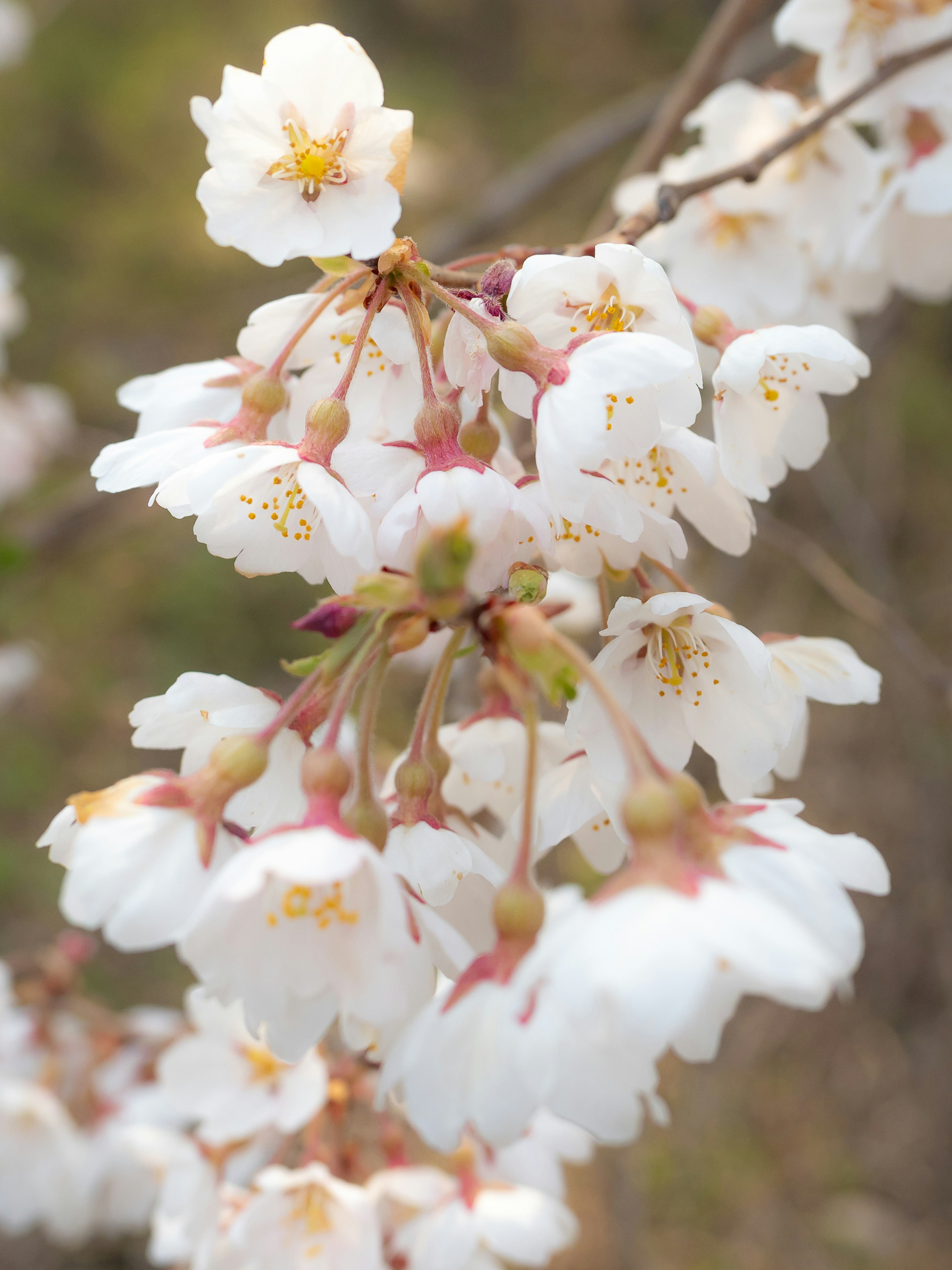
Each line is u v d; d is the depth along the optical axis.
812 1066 0.76
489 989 0.24
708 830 0.24
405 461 0.27
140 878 0.25
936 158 0.35
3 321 0.66
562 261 0.27
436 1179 0.32
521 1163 0.32
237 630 0.97
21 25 0.91
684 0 1.12
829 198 0.35
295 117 0.28
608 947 0.23
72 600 0.96
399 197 0.27
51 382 1.08
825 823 0.80
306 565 0.27
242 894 0.24
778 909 0.24
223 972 0.25
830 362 0.29
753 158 0.32
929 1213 0.70
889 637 0.42
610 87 1.14
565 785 0.28
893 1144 0.73
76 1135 0.41
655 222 0.31
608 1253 0.64
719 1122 0.71
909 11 0.34
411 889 0.26
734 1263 0.66
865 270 0.36
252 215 0.28
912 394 0.99
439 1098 0.24
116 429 1.05
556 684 0.24
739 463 0.28
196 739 0.28
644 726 0.28
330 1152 0.32
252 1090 0.33
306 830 0.24
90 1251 0.63
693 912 0.23
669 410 0.27
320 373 0.29
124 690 0.93
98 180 1.31
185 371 0.29
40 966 0.43
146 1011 0.54
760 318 0.35
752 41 0.57
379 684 0.25
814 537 0.82
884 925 0.79
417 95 1.25
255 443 0.27
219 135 0.28
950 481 0.95
